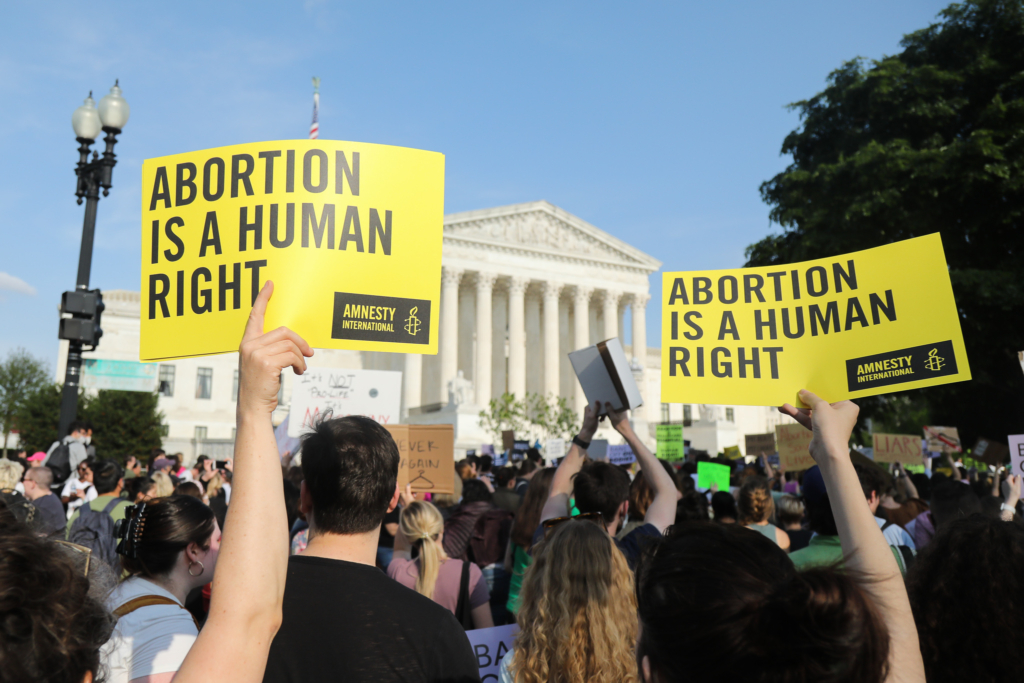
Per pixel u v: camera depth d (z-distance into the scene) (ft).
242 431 5.70
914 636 6.09
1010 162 86.17
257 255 9.75
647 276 270.05
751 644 4.18
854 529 6.72
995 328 85.71
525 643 10.37
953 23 99.86
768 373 12.10
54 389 182.70
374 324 9.87
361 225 9.97
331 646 8.18
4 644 4.22
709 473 43.86
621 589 10.25
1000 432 95.04
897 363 11.28
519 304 245.24
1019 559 6.98
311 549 8.99
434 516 16.94
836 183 99.55
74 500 37.22
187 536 11.92
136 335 234.17
